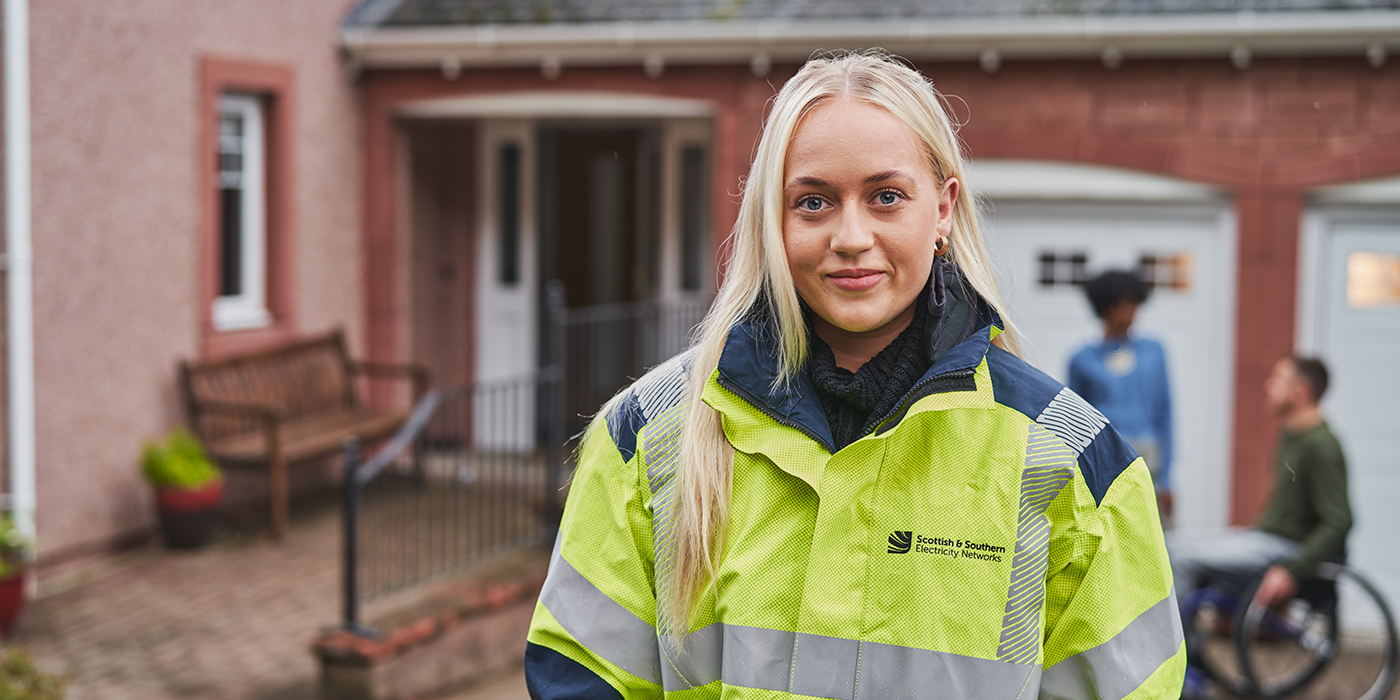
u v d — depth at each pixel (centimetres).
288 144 855
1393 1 728
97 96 707
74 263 695
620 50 847
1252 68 752
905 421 151
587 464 166
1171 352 791
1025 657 149
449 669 574
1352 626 746
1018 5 793
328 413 884
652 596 161
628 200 1028
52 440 684
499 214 1020
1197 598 562
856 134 150
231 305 839
